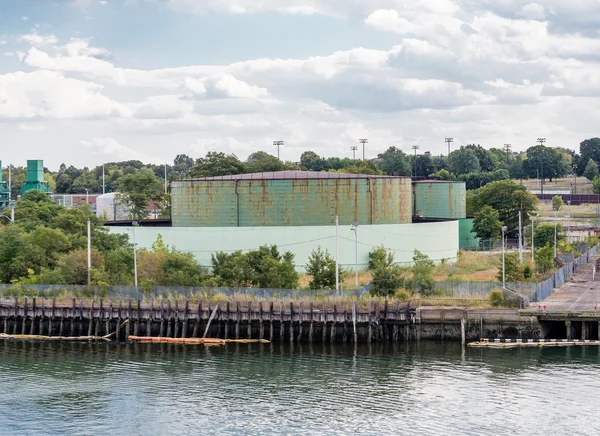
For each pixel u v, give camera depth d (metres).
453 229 184.25
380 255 156.62
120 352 117.50
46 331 131.38
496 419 86.06
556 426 84.00
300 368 106.38
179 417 88.56
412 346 117.69
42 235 152.62
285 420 87.00
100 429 85.69
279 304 121.88
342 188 167.25
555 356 110.12
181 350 117.88
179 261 141.75
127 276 139.75
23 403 93.75
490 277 154.50
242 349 117.94
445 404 90.88
